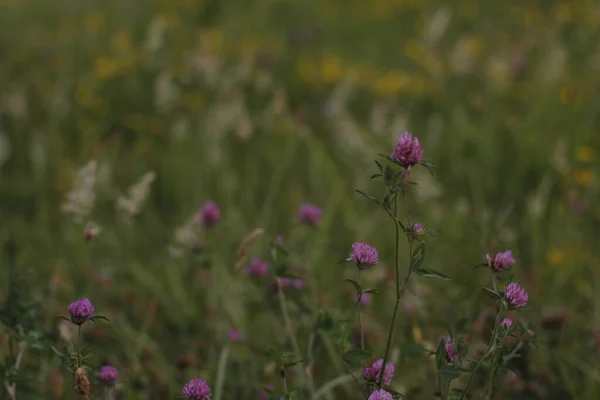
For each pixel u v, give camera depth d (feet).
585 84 24.95
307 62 29.58
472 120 23.82
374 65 30.94
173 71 27.76
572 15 32.68
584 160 19.79
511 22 35.32
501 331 8.50
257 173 21.22
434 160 21.15
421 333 12.17
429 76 28.04
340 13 38.65
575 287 15.37
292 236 17.03
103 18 38.45
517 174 20.10
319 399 11.39
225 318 14.05
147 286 15.94
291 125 22.15
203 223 13.20
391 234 17.16
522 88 25.86
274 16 39.14
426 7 38.27
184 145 22.25
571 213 17.39
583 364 12.25
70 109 26.11
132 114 25.98
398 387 11.14
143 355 13.12
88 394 8.55
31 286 14.47
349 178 20.95
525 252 16.87
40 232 18.28
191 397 8.23
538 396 11.62
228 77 25.66
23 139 23.89
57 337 10.99
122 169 22.04
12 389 9.64
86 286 15.99
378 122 21.20
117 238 17.90
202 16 36.04
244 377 12.00
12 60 31.76
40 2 43.47
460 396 9.11
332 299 14.32
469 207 18.22
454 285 13.66
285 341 12.10
